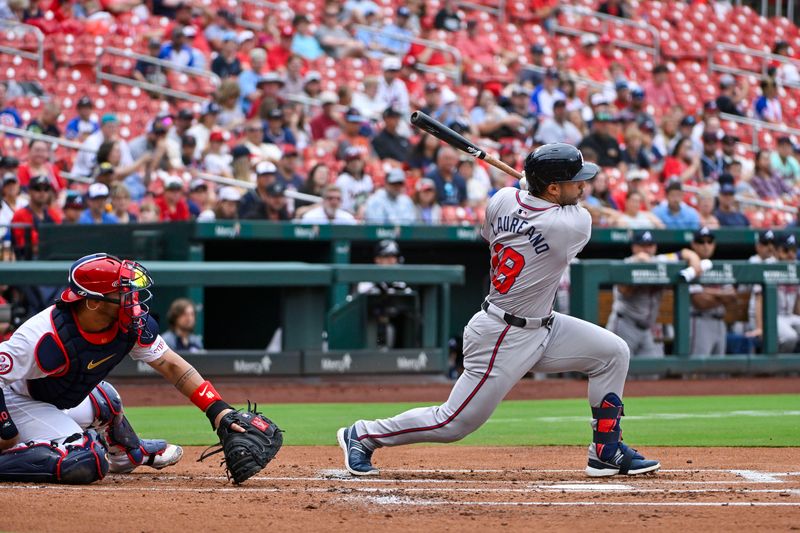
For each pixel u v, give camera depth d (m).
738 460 19.61
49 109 45.88
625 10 69.88
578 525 12.73
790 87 70.12
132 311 15.26
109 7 53.78
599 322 41.03
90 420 17.08
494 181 49.12
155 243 39.38
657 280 39.94
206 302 42.34
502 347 16.09
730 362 41.28
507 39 63.44
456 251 48.41
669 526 12.67
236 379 36.62
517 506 14.10
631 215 47.28
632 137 53.12
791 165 59.44
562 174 15.63
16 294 37.75
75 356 15.32
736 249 50.34
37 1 52.34
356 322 39.12
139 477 17.27
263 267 36.59
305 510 13.78
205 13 55.28
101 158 42.47
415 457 20.30
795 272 41.97
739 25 73.19
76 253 40.12
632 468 16.92
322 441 23.14
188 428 25.62
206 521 12.92
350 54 57.25
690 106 65.12
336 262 41.47
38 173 42.56
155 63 51.09
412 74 56.78
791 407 31.56
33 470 15.82
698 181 54.94
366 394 35.44
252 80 51.59
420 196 44.78
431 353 39.16
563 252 15.80
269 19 55.97
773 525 12.73
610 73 64.50
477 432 25.00
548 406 32.44
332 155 48.97
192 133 46.69
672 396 35.66
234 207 41.00
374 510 13.80
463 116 52.84
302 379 37.44
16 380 15.38
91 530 12.27
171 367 15.97
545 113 56.16
